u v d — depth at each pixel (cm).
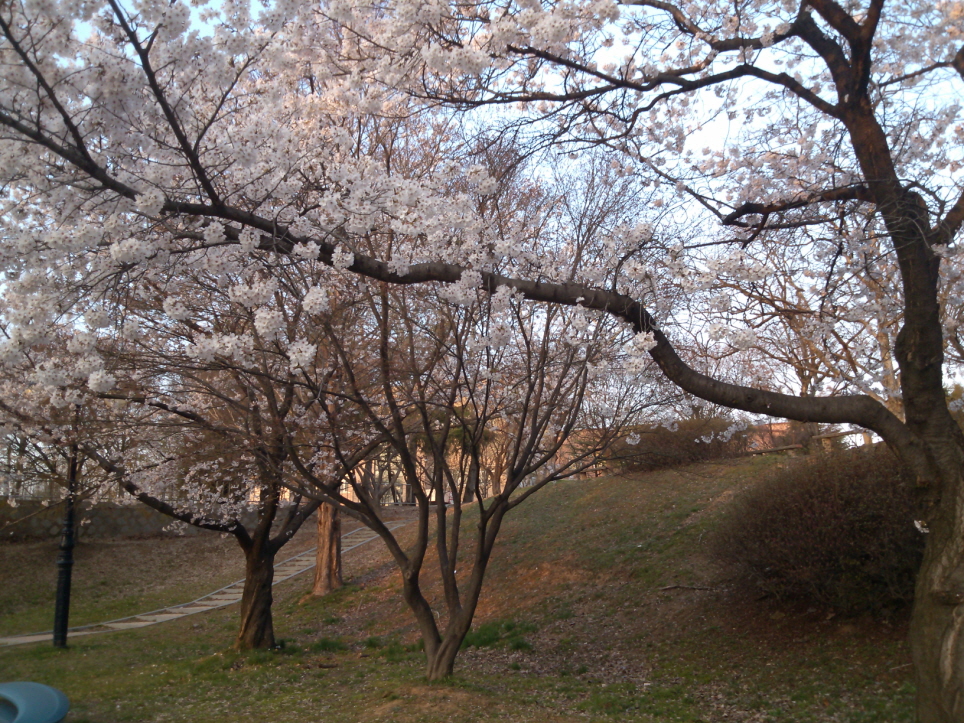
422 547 847
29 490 1919
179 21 393
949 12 653
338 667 1026
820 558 855
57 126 453
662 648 981
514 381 906
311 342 798
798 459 1125
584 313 563
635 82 621
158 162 472
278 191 495
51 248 440
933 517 460
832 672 791
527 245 734
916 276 499
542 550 1577
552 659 1026
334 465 996
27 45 421
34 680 968
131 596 1872
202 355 415
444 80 620
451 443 1447
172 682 941
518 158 691
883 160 534
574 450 959
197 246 477
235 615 1586
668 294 598
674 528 1409
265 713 755
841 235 611
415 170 817
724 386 519
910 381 486
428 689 783
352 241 655
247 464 1009
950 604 428
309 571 2077
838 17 545
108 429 836
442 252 572
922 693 436
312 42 558
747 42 594
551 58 575
